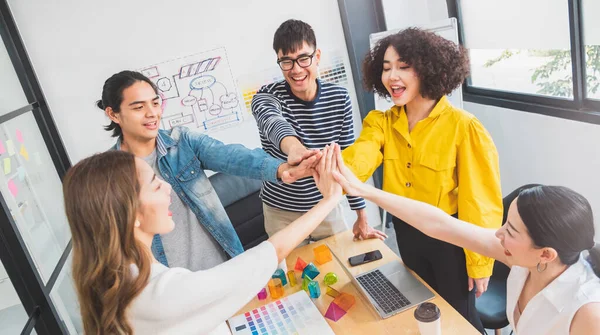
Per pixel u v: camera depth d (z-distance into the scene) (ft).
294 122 6.35
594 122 7.25
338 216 6.93
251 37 10.16
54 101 9.40
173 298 2.92
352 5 10.50
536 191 3.23
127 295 2.93
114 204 2.96
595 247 3.25
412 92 4.95
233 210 9.43
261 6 10.10
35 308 6.51
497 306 5.93
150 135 5.02
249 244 9.58
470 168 4.95
